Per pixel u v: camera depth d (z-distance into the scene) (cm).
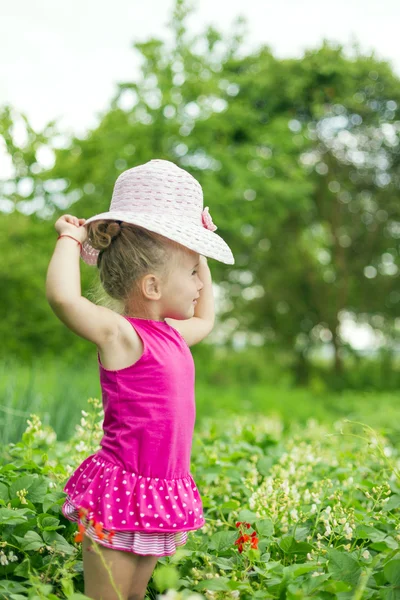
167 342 241
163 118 1457
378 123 2103
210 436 483
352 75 1983
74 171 1392
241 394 1472
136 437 230
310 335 2220
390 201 2183
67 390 587
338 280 2191
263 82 1855
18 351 1428
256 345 2233
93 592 223
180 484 238
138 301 244
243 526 276
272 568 254
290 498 331
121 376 233
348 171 2195
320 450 481
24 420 450
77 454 380
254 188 1547
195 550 275
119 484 226
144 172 252
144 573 236
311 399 1503
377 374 2189
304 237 2183
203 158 1537
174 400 235
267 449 447
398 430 828
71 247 231
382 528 319
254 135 1647
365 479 402
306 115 2044
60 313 224
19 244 1455
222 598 237
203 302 283
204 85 1498
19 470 351
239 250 1959
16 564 261
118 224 245
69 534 288
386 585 244
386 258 2231
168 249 243
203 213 259
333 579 245
